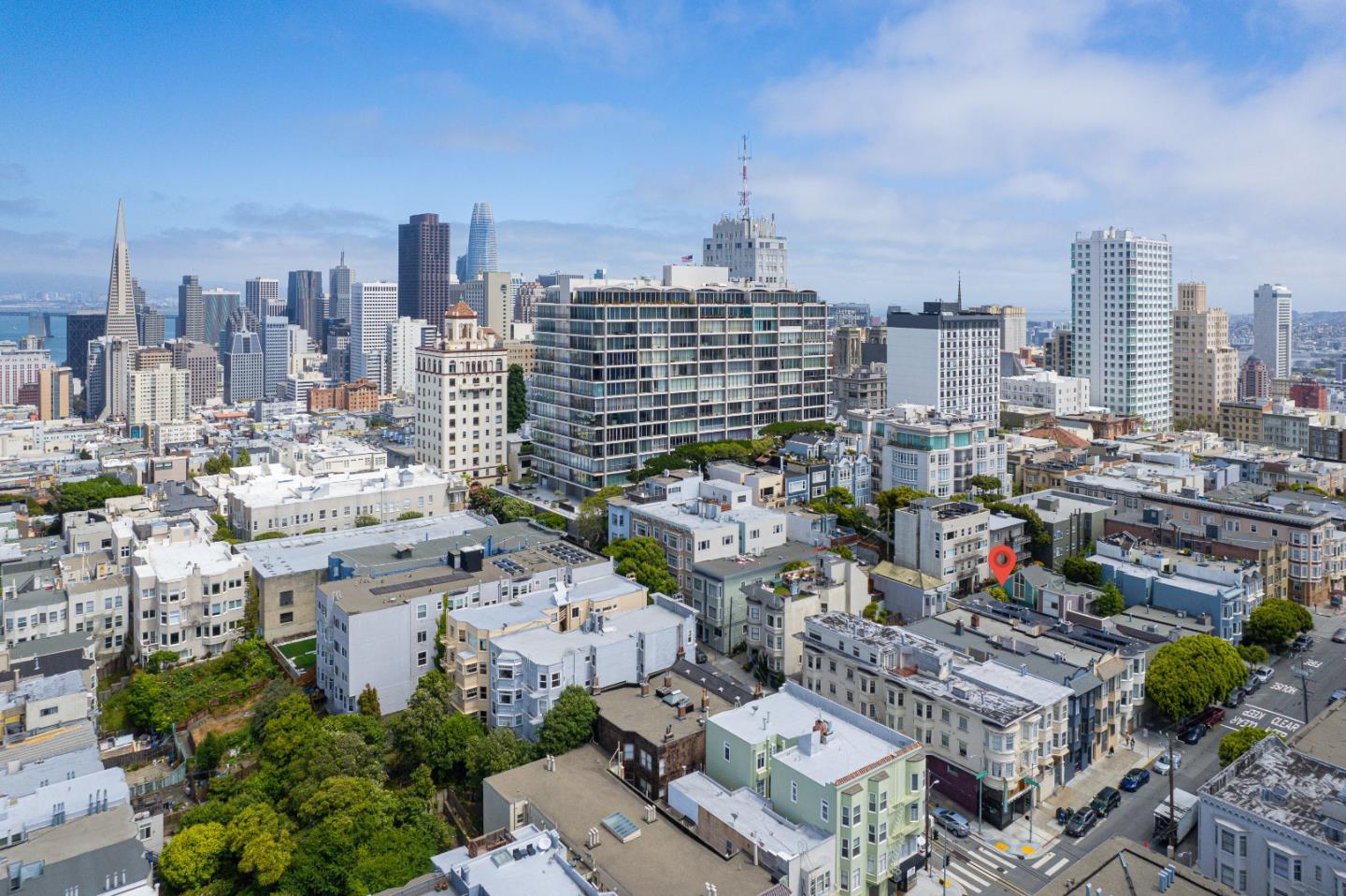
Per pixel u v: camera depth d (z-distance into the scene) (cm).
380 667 15312
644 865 9856
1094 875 9844
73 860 9975
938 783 13462
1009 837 12556
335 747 12712
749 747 11462
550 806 11100
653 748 11944
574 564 18000
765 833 10412
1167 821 12456
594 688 14025
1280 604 18575
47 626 17662
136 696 15725
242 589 18475
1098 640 15588
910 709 13750
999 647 15250
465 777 13450
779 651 16675
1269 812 10444
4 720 13450
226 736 14762
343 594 15988
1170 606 18525
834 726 11981
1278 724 15650
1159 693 14912
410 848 11194
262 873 10638
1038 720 13038
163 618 17750
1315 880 9844
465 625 14788
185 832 11325
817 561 19475
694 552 19500
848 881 10369
